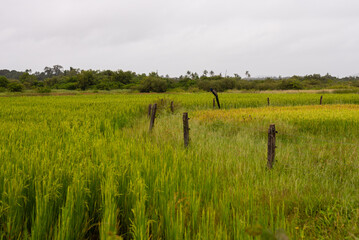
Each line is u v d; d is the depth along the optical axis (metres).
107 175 4.04
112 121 13.29
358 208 4.17
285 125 12.31
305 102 30.23
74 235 3.16
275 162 6.63
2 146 5.43
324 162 7.03
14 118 12.89
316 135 11.20
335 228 3.85
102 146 5.91
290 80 84.56
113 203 3.34
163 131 10.34
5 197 3.28
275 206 4.29
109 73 137.38
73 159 4.53
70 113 15.18
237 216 3.18
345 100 31.59
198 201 3.64
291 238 3.14
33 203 3.52
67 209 3.08
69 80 119.06
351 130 11.49
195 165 5.68
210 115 16.31
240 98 32.28
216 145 8.51
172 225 3.10
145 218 3.21
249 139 9.64
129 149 5.84
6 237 2.95
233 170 6.00
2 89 75.62
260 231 1.19
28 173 3.90
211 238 2.94
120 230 3.58
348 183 5.55
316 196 4.74
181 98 31.58
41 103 25.31
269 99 30.28
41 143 5.96
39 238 2.88
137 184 3.79
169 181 4.29
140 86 81.56
